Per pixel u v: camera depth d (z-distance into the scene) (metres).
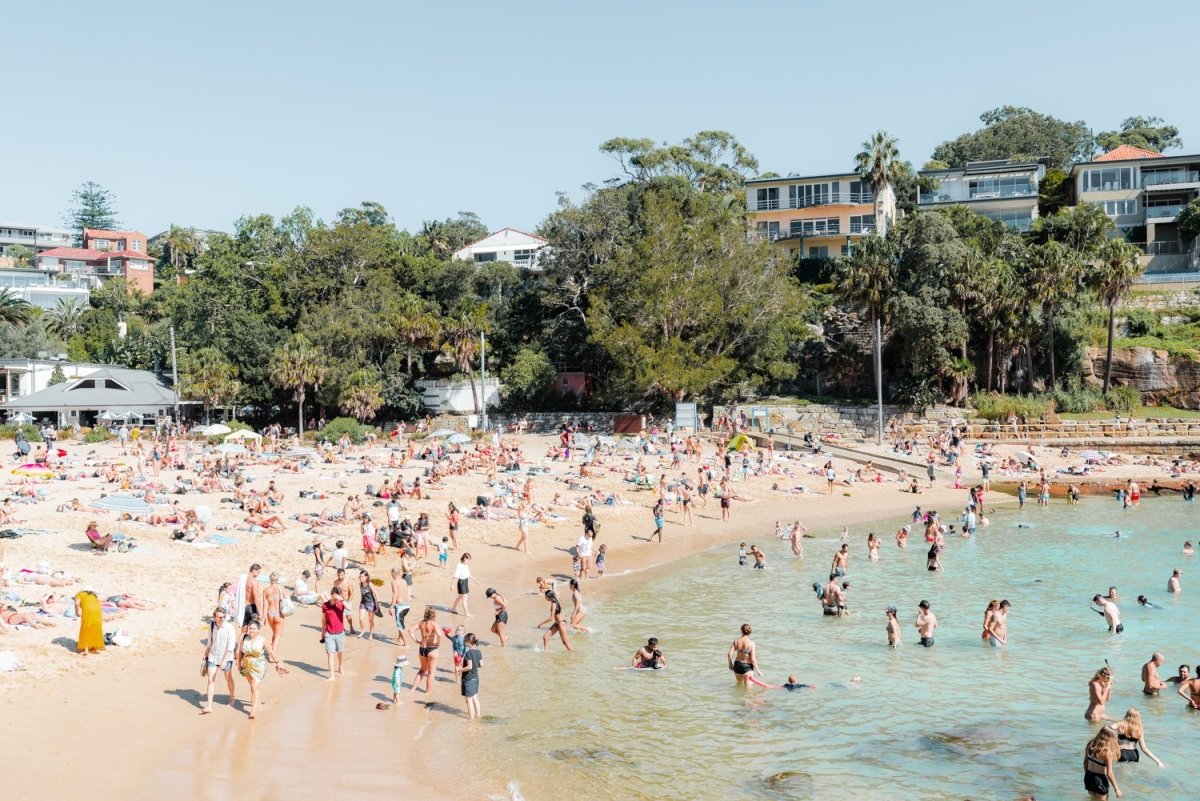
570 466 61.28
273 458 61.41
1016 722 20.53
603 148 106.62
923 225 81.19
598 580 35.31
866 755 18.62
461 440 70.19
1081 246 90.31
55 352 113.50
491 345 93.38
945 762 18.33
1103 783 16.78
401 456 62.44
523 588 33.31
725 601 32.16
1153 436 72.88
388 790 16.17
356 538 37.19
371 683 21.98
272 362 83.81
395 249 108.25
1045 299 76.56
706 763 18.09
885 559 40.19
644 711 21.00
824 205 108.44
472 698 20.05
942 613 30.55
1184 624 28.92
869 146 97.06
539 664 24.56
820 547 43.03
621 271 82.31
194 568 30.52
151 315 135.38
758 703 21.64
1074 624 29.08
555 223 90.88
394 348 91.06
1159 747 19.19
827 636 27.73
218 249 100.38
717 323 80.12
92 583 27.52
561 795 16.44
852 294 81.00
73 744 16.86
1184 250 96.75
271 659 22.86
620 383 78.81
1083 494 59.78
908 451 70.06
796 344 88.19
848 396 85.94
